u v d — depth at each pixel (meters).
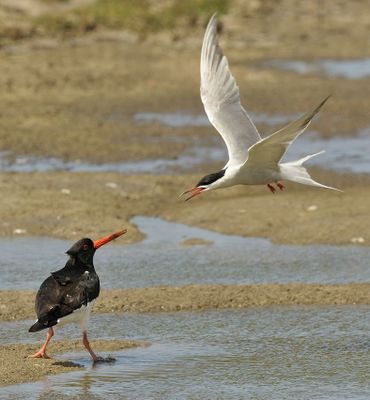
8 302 13.73
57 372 11.24
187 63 32.34
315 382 11.07
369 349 12.21
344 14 41.34
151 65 32.12
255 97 28.41
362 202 19.00
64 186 20.14
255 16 40.41
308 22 39.72
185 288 14.34
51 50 33.81
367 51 34.91
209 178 11.60
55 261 16.06
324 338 12.62
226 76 12.48
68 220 18.08
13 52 33.31
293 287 14.41
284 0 43.69
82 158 22.48
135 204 19.33
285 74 31.25
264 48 35.12
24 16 37.84
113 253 16.56
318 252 16.55
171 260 16.14
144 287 14.64
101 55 33.38
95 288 11.38
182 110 27.02
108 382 10.96
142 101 27.88
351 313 13.58
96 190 19.95
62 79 30.02
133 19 37.81
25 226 17.75
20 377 11.02
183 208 19.22
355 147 23.48
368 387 10.93
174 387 10.86
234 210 18.89
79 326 12.16
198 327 13.03
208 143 23.80
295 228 17.70
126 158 22.52
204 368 11.49
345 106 27.30
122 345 12.26
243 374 11.31
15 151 22.91
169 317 13.43
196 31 37.03
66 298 11.12
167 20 37.66
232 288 14.34
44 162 22.12
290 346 12.31
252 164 11.23
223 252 16.61
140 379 11.09
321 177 20.95
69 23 36.78
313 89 29.27
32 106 26.94
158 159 22.44
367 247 16.78
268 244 17.09
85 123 25.45
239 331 12.88
